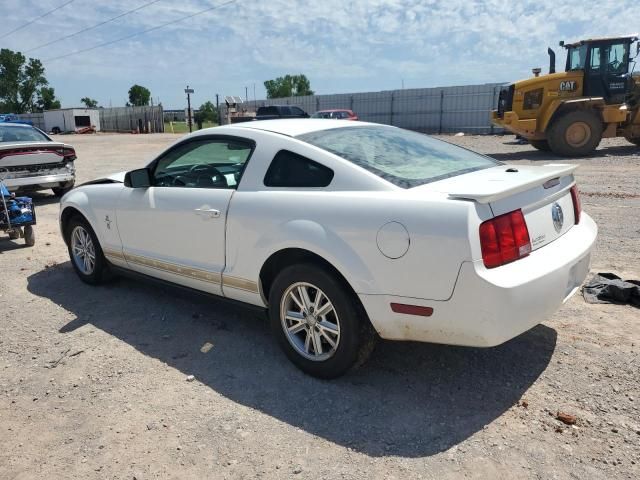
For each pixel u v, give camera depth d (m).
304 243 3.25
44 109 96.38
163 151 4.47
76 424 3.04
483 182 3.09
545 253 3.04
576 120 14.92
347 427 2.93
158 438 2.89
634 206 8.03
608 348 3.64
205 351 3.88
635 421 2.87
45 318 4.57
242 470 2.63
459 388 3.27
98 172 15.88
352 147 3.59
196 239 4.01
